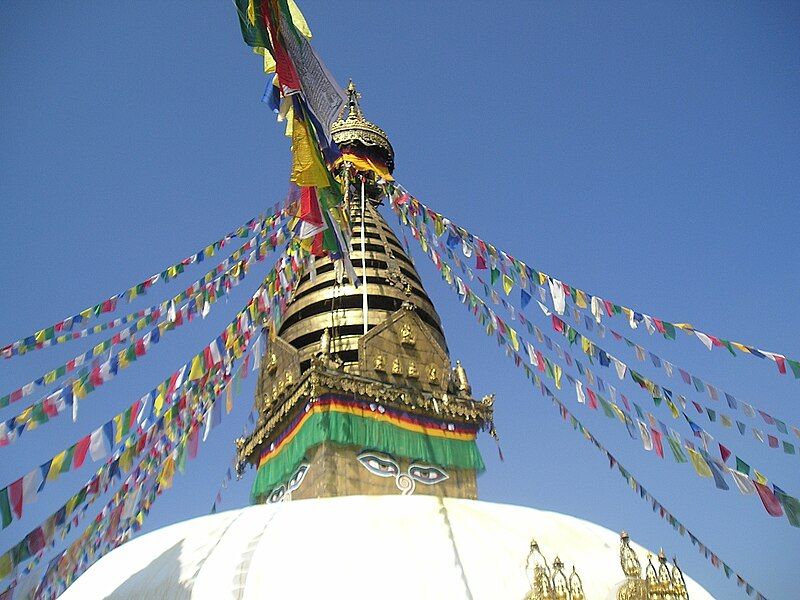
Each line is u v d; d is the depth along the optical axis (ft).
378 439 51.11
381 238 67.46
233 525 38.14
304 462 51.06
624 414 43.60
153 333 39.24
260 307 46.78
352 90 78.18
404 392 54.08
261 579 32.30
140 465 44.60
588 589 35.42
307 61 41.47
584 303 43.57
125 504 42.11
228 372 48.88
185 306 42.63
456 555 34.50
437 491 51.70
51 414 32.71
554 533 39.88
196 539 37.60
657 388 42.57
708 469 38.88
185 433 44.78
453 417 55.72
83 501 33.37
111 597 35.32
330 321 60.03
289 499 51.29
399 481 50.55
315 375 51.60
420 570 33.04
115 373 35.81
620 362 42.32
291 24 40.27
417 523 36.86
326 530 35.53
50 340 39.22
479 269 50.49
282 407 54.13
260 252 48.01
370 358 56.03
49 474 29.53
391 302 62.49
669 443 40.78
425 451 52.65
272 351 59.36
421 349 58.75
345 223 51.34
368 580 32.07
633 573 33.65
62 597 39.37
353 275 44.14
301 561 33.12
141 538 42.55
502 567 34.68
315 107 41.24
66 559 38.01
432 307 66.54
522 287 47.73
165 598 32.99
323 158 41.68
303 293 63.00
